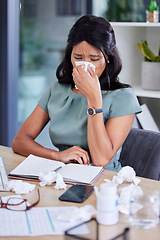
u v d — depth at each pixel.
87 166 1.52
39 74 3.72
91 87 1.62
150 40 2.72
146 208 1.07
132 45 2.64
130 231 1.05
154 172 1.80
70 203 1.24
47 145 3.06
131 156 1.88
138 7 3.25
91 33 1.62
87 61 1.66
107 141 1.64
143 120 2.50
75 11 3.60
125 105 1.73
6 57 3.37
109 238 1.01
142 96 2.57
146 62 2.50
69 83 1.87
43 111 1.93
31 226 1.08
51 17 3.66
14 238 1.02
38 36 3.68
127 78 2.64
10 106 3.50
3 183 1.39
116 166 1.79
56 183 1.36
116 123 1.71
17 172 1.48
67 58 1.84
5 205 1.20
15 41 3.42
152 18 2.38
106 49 1.66
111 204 1.08
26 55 3.66
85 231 1.03
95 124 1.63
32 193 1.31
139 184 1.39
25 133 1.86
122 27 2.53
